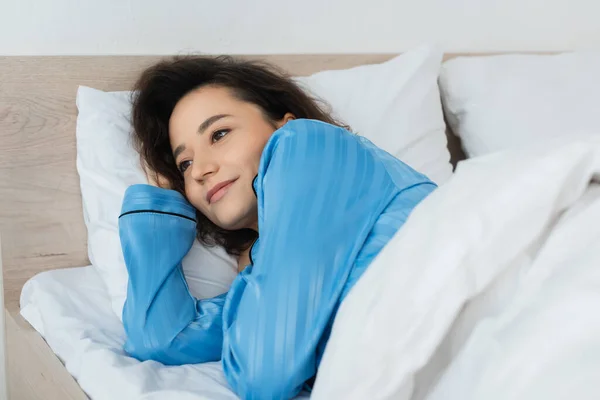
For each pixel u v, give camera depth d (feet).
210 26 4.65
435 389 2.13
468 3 5.68
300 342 2.53
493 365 1.92
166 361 3.10
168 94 3.75
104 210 3.78
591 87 5.16
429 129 4.74
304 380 2.60
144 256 3.20
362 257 2.68
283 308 2.56
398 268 2.23
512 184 2.24
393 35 5.42
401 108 4.66
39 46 4.13
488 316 2.18
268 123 3.66
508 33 5.93
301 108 3.94
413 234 2.30
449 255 2.16
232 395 2.72
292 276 2.59
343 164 2.87
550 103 5.03
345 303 2.36
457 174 2.45
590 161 2.30
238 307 2.85
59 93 4.08
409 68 4.82
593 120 5.01
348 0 5.15
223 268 3.74
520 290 2.13
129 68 4.30
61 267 4.12
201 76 3.74
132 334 3.10
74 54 4.23
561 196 2.28
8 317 3.90
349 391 2.11
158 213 3.32
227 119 3.51
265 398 2.56
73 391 2.95
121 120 3.99
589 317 1.84
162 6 4.46
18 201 3.99
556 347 1.83
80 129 3.99
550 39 6.14
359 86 4.63
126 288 3.57
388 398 2.13
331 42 5.16
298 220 2.68
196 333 3.13
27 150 4.00
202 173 3.36
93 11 4.25
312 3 5.01
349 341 2.19
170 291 3.17
